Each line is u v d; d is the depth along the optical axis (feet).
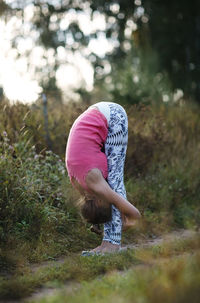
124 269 12.10
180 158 27.99
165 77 48.55
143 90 41.19
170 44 56.59
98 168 13.92
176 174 26.43
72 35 65.92
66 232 17.46
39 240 15.84
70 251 16.14
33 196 17.74
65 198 18.75
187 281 8.57
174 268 9.68
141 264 13.16
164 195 23.34
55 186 19.13
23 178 17.34
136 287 9.36
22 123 21.74
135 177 24.16
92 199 13.76
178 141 28.94
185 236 18.20
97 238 17.58
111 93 42.50
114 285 10.27
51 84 69.77
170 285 8.40
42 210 17.08
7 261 13.78
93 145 14.10
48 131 23.48
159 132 26.81
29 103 24.84
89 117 14.38
